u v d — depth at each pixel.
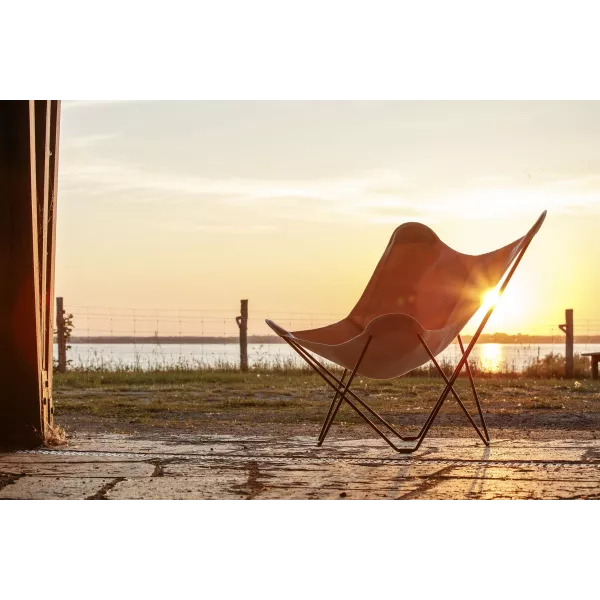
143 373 14.65
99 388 11.58
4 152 5.37
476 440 6.01
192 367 15.88
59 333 16.02
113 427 6.81
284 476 4.58
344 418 7.52
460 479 4.50
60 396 10.09
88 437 6.15
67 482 4.42
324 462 5.03
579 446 5.69
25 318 5.49
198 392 10.84
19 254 5.43
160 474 4.65
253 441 5.94
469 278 5.52
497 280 5.24
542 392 11.05
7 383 5.55
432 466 4.89
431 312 5.64
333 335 5.70
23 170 5.38
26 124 5.34
